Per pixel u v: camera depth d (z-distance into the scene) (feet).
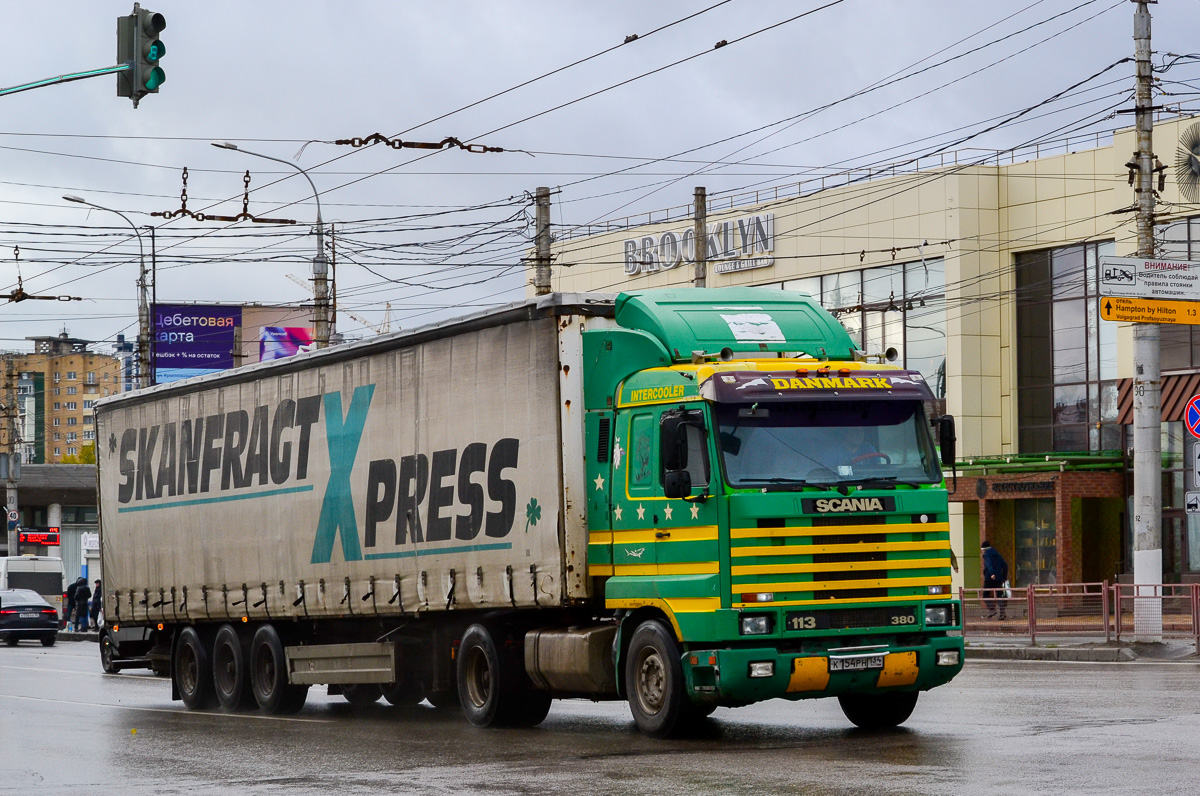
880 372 54.90
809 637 52.16
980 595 121.70
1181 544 156.97
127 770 51.65
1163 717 55.52
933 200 175.52
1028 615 116.57
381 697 89.71
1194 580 155.02
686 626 52.75
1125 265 103.81
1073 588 113.50
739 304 58.49
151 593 89.20
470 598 63.05
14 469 236.63
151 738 63.46
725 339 56.34
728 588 51.70
